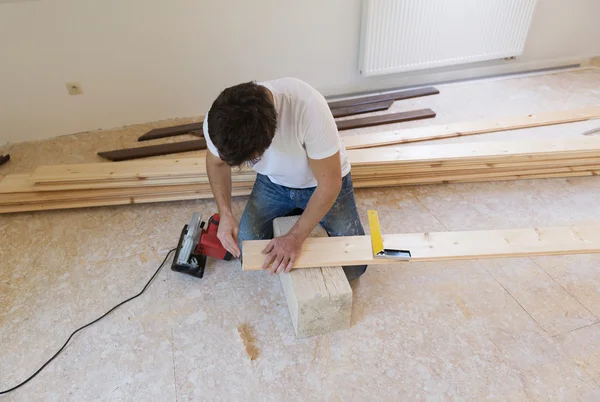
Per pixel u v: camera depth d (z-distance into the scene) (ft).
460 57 11.44
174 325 5.59
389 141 8.57
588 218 7.30
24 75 8.97
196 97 10.38
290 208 6.02
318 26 10.26
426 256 5.50
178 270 6.13
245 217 6.02
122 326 5.57
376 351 5.29
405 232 7.05
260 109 3.41
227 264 6.47
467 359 5.20
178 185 7.47
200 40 9.65
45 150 9.37
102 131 10.05
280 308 5.83
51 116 9.61
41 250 6.68
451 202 7.70
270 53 10.33
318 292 5.05
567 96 11.26
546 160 7.97
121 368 5.11
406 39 10.65
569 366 5.11
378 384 4.95
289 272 5.29
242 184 7.55
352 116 10.41
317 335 5.47
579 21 12.32
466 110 10.68
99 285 6.11
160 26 9.23
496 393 4.86
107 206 7.56
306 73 10.94
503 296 5.97
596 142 7.95
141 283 6.16
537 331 5.51
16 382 4.95
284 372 5.08
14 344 5.33
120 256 6.59
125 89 9.77
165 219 7.33
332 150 4.36
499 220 7.29
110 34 9.03
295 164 4.78
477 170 7.97
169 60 9.70
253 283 6.19
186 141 9.39
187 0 9.08
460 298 5.95
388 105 10.71
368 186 7.86
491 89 11.66
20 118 9.43
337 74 11.19
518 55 12.04
